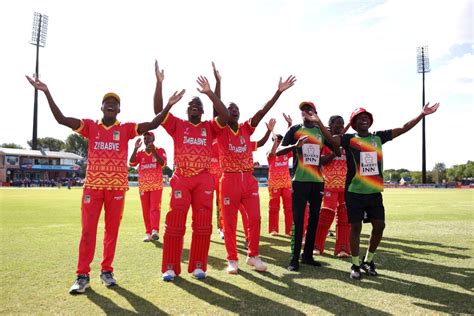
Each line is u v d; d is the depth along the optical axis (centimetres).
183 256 642
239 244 764
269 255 642
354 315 348
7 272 505
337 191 638
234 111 541
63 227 933
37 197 2302
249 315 348
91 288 439
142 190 799
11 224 991
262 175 6022
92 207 458
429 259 596
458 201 2000
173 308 370
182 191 493
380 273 507
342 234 633
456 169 7862
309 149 566
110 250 470
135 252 648
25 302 388
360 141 506
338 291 424
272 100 538
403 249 680
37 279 473
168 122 504
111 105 477
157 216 789
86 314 354
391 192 3550
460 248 688
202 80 502
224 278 483
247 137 554
